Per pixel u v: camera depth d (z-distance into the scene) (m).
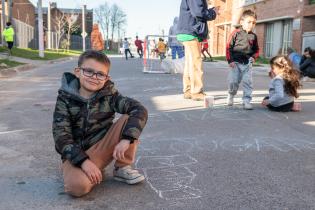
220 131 5.23
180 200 3.05
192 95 7.79
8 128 5.41
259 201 3.03
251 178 3.52
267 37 28.56
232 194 3.16
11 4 27.42
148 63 22.17
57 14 62.88
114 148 3.18
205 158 4.08
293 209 2.90
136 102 3.23
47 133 5.13
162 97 8.15
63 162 3.18
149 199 3.06
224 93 8.97
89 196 3.11
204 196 3.12
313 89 10.32
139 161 3.97
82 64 3.14
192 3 7.25
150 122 5.72
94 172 3.01
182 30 7.53
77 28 66.12
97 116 3.22
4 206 2.93
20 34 35.84
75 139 3.26
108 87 3.24
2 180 3.43
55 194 3.14
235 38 6.82
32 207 2.91
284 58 6.65
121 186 3.31
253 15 6.77
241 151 4.34
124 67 18.20
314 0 22.56
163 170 3.71
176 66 14.27
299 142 4.73
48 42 47.72
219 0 37.25
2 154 4.20
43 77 12.94
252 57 6.82
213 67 20.50
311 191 3.23
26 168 3.75
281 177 3.55
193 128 5.38
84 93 3.22
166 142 4.66
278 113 6.53
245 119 6.01
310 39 22.58
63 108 3.16
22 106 7.18
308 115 6.38
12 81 11.60
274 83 6.66
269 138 4.90
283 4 25.42
